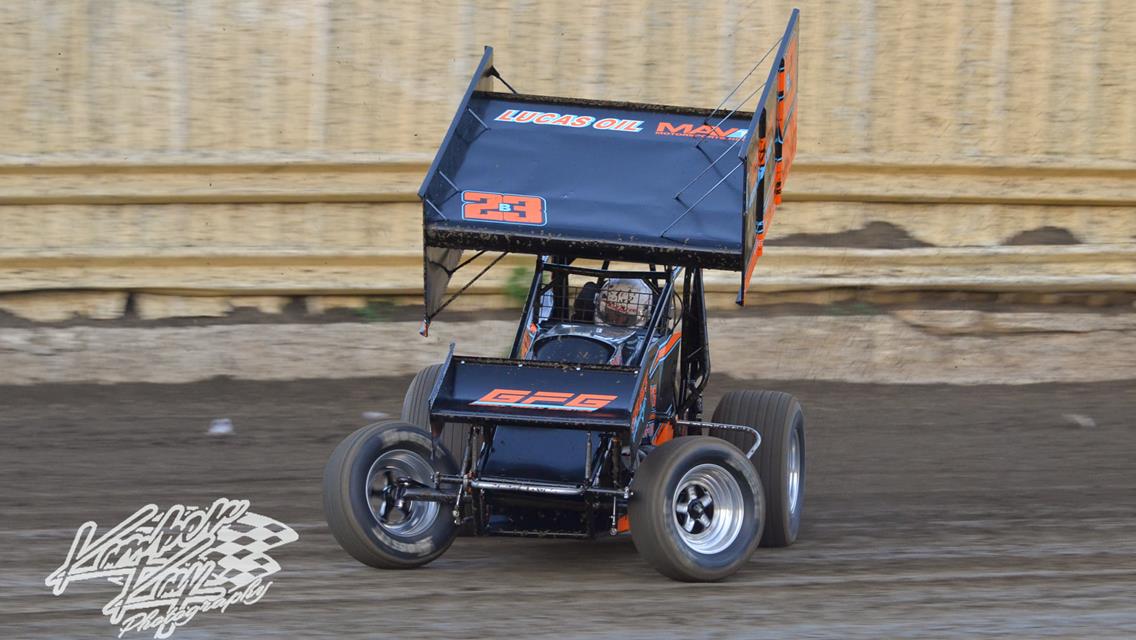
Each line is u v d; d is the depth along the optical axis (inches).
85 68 1475.1
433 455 761.0
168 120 1488.7
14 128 1467.8
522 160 794.8
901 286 1542.8
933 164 1582.2
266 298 1488.7
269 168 1487.5
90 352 1376.7
